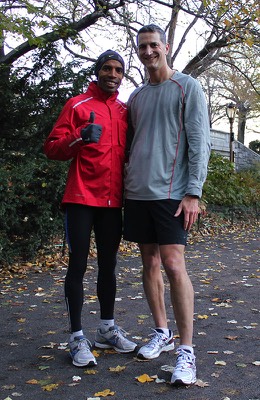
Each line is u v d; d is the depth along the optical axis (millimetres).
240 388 3158
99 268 3773
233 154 20984
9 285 6430
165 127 3398
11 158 8156
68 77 8641
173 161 3385
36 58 8688
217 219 13773
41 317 4957
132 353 3781
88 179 3555
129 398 3023
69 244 3580
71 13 11578
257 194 16125
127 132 3680
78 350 3543
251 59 17797
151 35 3383
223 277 7062
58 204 7695
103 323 3840
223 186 14883
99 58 3625
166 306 5336
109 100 3662
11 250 7285
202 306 5363
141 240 3541
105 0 10477
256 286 6445
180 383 3150
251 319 4848
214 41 13680
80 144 3404
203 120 3342
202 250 9758
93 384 3240
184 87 3375
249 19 11453
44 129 8523
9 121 8656
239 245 10586
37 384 3260
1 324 4707
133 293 5980
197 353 3816
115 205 3617
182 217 3348
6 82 8469
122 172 3652
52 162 7637
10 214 7191
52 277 6918
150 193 3375
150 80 3547
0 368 3551
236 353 3824
